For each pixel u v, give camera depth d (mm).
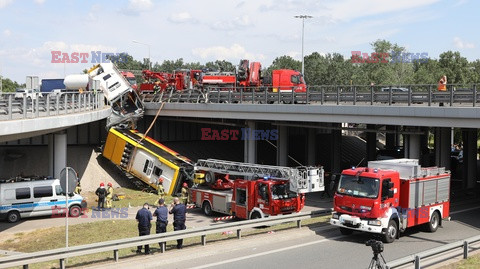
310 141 40969
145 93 42750
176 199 17359
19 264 13102
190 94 38438
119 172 38594
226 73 40438
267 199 22453
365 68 77750
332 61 82562
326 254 16500
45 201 25766
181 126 47125
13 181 25828
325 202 30500
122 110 40219
